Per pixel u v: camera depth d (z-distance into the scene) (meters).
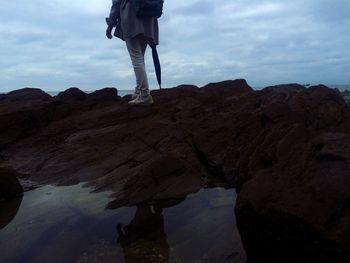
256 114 6.68
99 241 3.71
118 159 6.45
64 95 10.83
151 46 8.39
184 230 3.87
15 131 8.66
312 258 2.66
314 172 3.18
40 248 3.60
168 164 5.36
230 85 11.45
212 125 7.03
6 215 4.57
